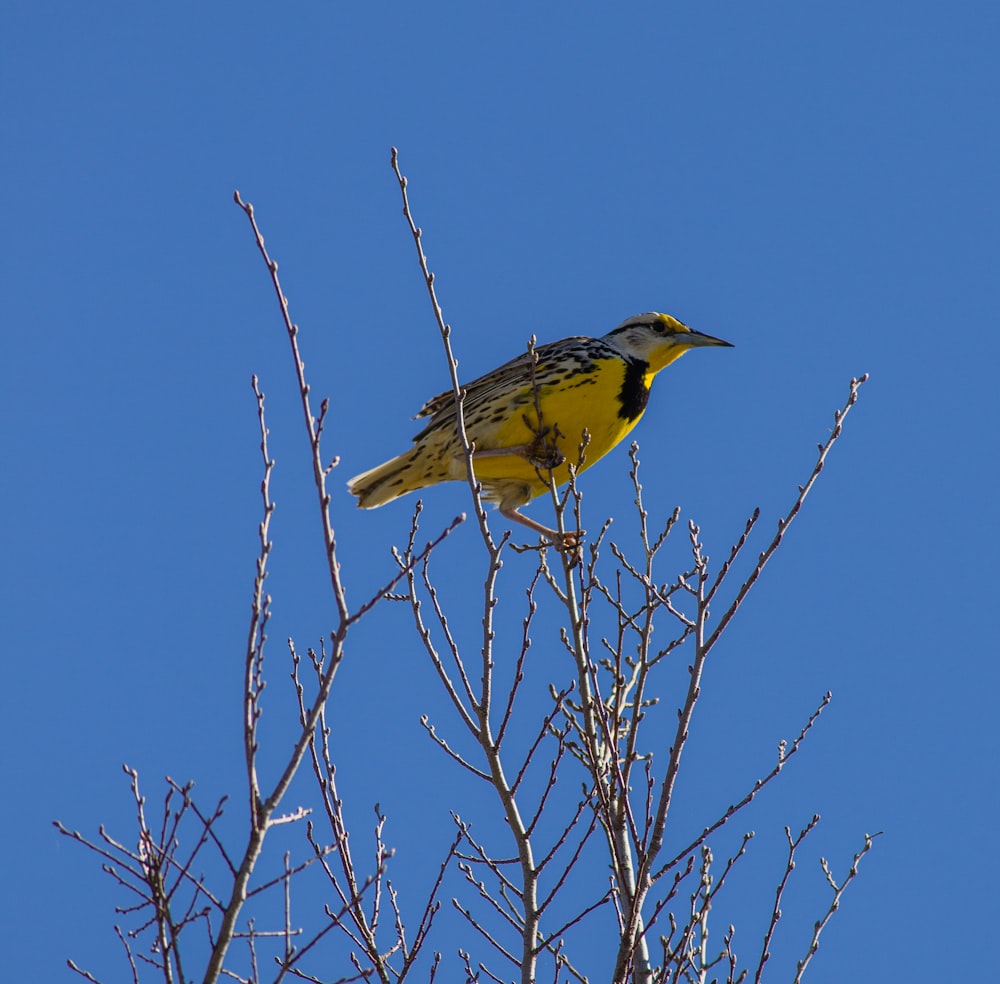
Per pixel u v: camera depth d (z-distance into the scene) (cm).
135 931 874
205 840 817
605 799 953
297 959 827
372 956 943
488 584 980
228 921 717
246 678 754
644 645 1006
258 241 797
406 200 988
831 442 1003
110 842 846
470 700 994
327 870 982
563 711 1096
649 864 920
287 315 793
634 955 965
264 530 775
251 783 742
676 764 946
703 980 997
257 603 766
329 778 981
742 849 1011
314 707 755
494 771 976
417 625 1013
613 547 1057
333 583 775
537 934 954
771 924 1002
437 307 995
